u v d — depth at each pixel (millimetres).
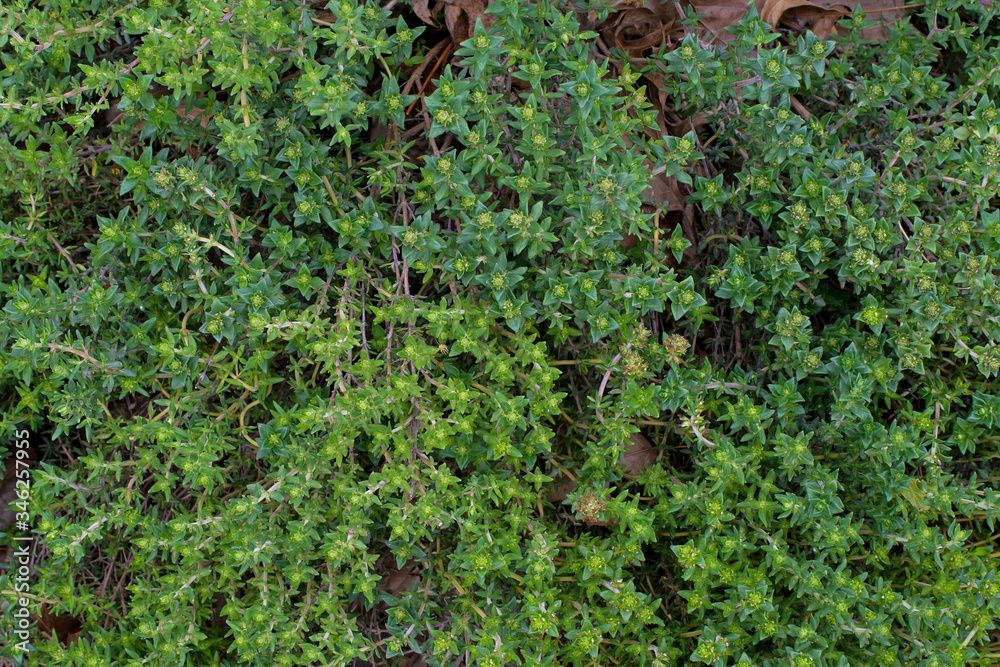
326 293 424
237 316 415
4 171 427
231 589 417
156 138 440
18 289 406
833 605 412
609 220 412
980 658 429
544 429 418
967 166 428
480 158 413
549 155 414
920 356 423
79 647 416
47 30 413
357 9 397
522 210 409
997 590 415
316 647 406
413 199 429
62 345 407
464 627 414
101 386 426
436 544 436
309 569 414
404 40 417
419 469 417
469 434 412
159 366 428
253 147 400
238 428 428
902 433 419
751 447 428
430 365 423
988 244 429
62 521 410
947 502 421
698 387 429
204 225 436
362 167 440
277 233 414
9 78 416
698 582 414
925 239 424
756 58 433
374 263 436
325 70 398
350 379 424
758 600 409
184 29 403
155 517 422
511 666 423
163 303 436
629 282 417
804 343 428
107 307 415
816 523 417
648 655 426
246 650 406
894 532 431
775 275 425
